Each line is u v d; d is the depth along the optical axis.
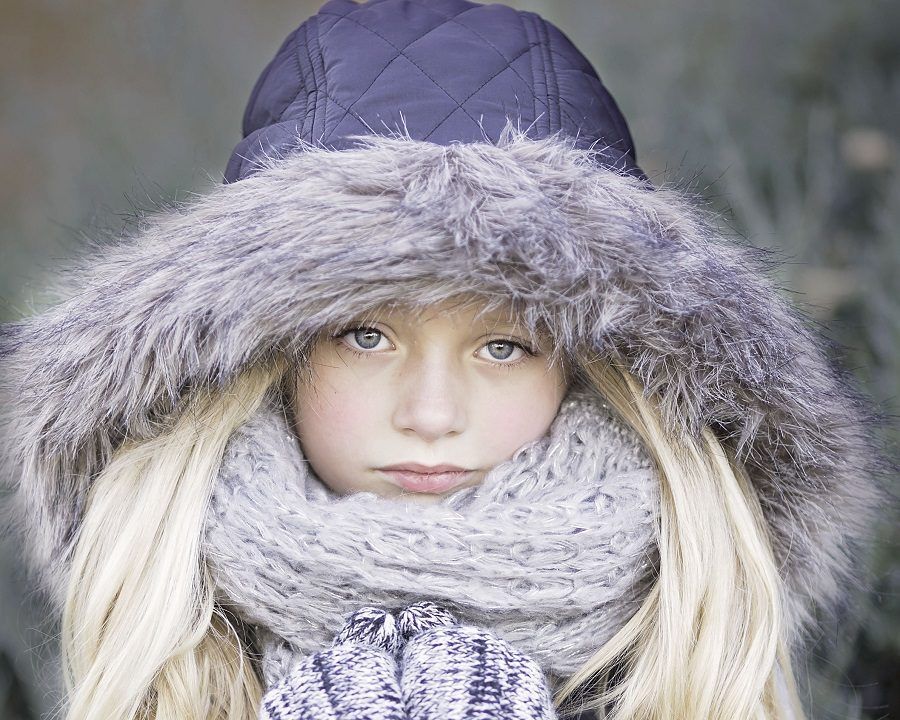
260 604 0.89
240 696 0.96
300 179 0.90
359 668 0.79
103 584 0.94
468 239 0.81
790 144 2.07
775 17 2.29
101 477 0.98
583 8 2.55
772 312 0.95
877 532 1.35
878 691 1.42
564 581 0.88
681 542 0.95
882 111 2.02
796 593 1.14
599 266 0.85
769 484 1.02
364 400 0.90
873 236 1.82
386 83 0.97
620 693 0.96
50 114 2.84
